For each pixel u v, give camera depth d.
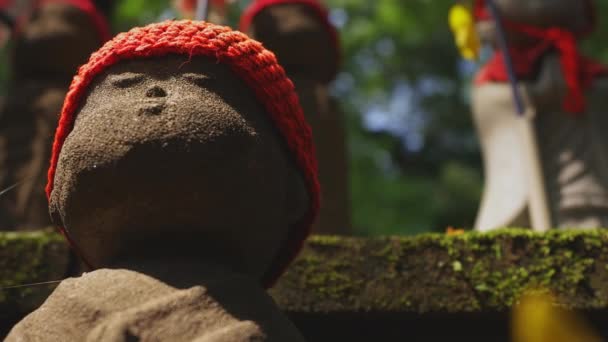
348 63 10.73
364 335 2.90
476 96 4.88
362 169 10.27
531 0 4.75
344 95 10.84
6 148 4.28
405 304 2.79
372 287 2.81
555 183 4.61
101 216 2.06
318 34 4.37
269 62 2.23
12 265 2.84
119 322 1.89
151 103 2.05
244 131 2.09
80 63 4.50
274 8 4.36
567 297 2.76
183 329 1.90
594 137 4.65
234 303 1.98
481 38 4.87
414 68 10.93
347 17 10.41
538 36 4.75
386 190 9.99
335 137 4.30
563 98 4.64
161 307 1.92
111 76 2.15
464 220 9.92
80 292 1.98
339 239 2.85
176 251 2.08
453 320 2.86
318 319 2.85
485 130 4.82
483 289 2.78
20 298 2.81
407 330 2.89
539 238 2.79
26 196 4.13
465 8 4.53
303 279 2.82
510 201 4.54
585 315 2.79
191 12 4.55
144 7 9.46
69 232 2.17
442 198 9.91
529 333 2.79
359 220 9.84
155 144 2.01
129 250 2.08
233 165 2.05
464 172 10.05
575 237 2.79
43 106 4.33
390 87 10.97
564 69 4.65
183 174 2.01
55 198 2.16
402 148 11.34
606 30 9.29
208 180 2.03
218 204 2.04
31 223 4.11
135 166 2.01
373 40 10.37
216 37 2.17
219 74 2.15
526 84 4.72
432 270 2.81
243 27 4.45
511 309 2.77
